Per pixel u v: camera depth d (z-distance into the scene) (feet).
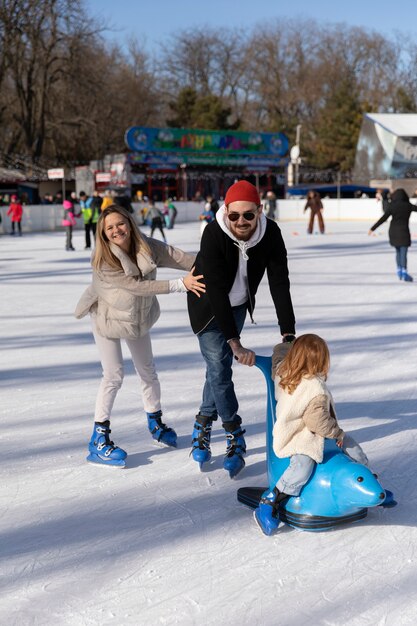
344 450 10.96
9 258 61.11
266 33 230.27
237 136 140.67
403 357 22.09
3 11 137.90
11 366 21.66
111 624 8.41
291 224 114.11
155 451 14.39
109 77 178.29
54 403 17.62
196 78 232.32
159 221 77.15
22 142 173.06
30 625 8.41
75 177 139.74
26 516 11.42
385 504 10.98
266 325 27.78
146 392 14.55
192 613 8.61
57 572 9.64
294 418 10.53
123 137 182.80
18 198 138.72
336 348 23.45
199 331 12.99
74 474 13.16
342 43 234.58
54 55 152.87
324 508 10.48
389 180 146.92
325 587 9.14
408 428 15.42
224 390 13.00
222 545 10.36
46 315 31.01
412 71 239.50
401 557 9.88
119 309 13.20
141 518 11.32
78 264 55.11
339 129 192.54
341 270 47.78
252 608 8.70
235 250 12.40
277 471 10.87
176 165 136.05
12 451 14.35
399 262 41.42
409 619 8.39
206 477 13.03
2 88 157.99
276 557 9.96
